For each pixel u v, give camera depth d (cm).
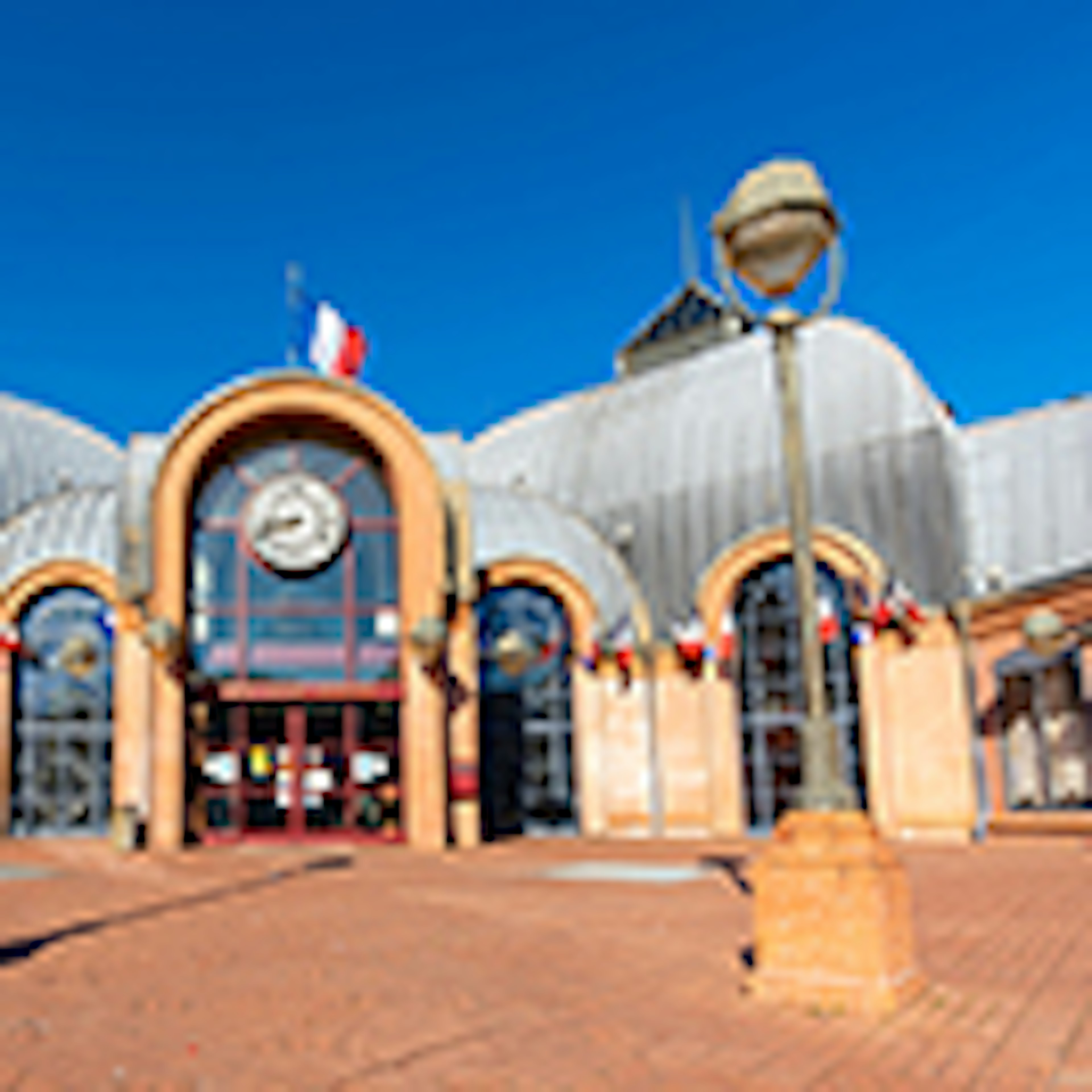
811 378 3042
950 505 2630
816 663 855
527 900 1446
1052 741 2320
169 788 2342
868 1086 605
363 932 1170
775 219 889
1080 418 2748
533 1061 659
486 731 2823
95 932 1169
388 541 2659
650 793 2808
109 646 2806
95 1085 616
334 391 2569
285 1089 607
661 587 3072
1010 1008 791
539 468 3625
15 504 3381
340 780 2508
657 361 4050
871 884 781
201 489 2616
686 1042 698
